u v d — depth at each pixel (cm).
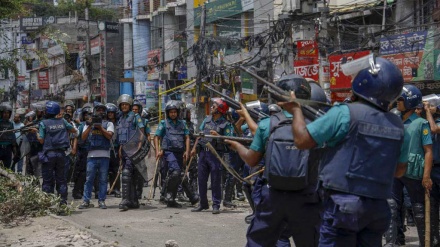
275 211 577
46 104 1206
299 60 2366
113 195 1515
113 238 938
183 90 3572
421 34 2053
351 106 471
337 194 470
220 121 1184
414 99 799
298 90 556
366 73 476
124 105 1272
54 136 1198
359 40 2461
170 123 1248
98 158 1272
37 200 1162
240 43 2645
